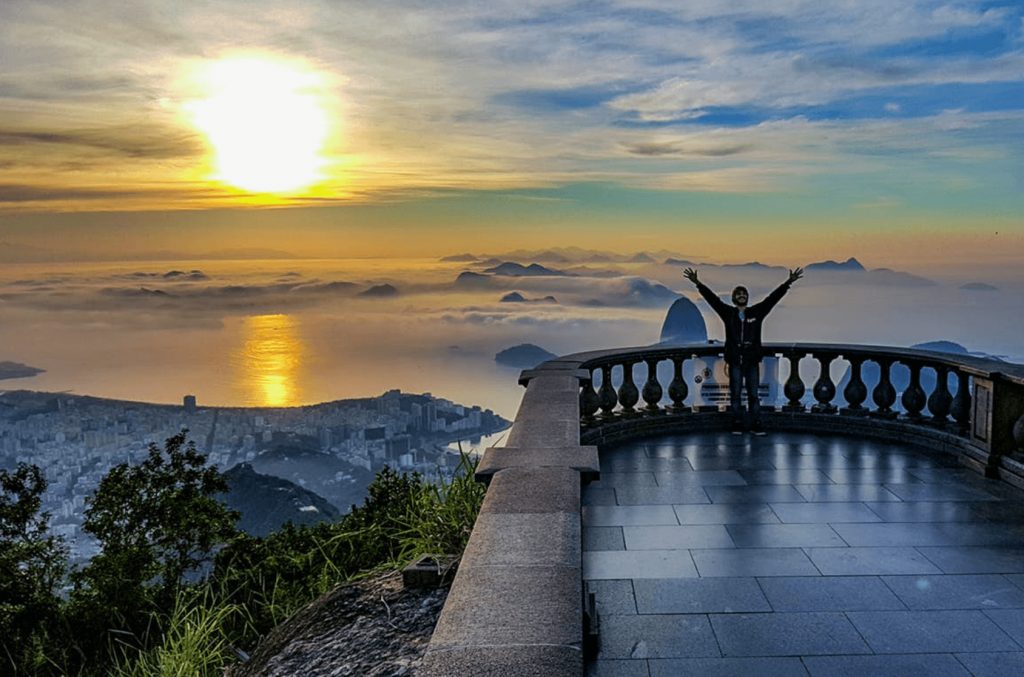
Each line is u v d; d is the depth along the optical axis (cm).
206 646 677
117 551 1315
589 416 977
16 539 1330
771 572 550
